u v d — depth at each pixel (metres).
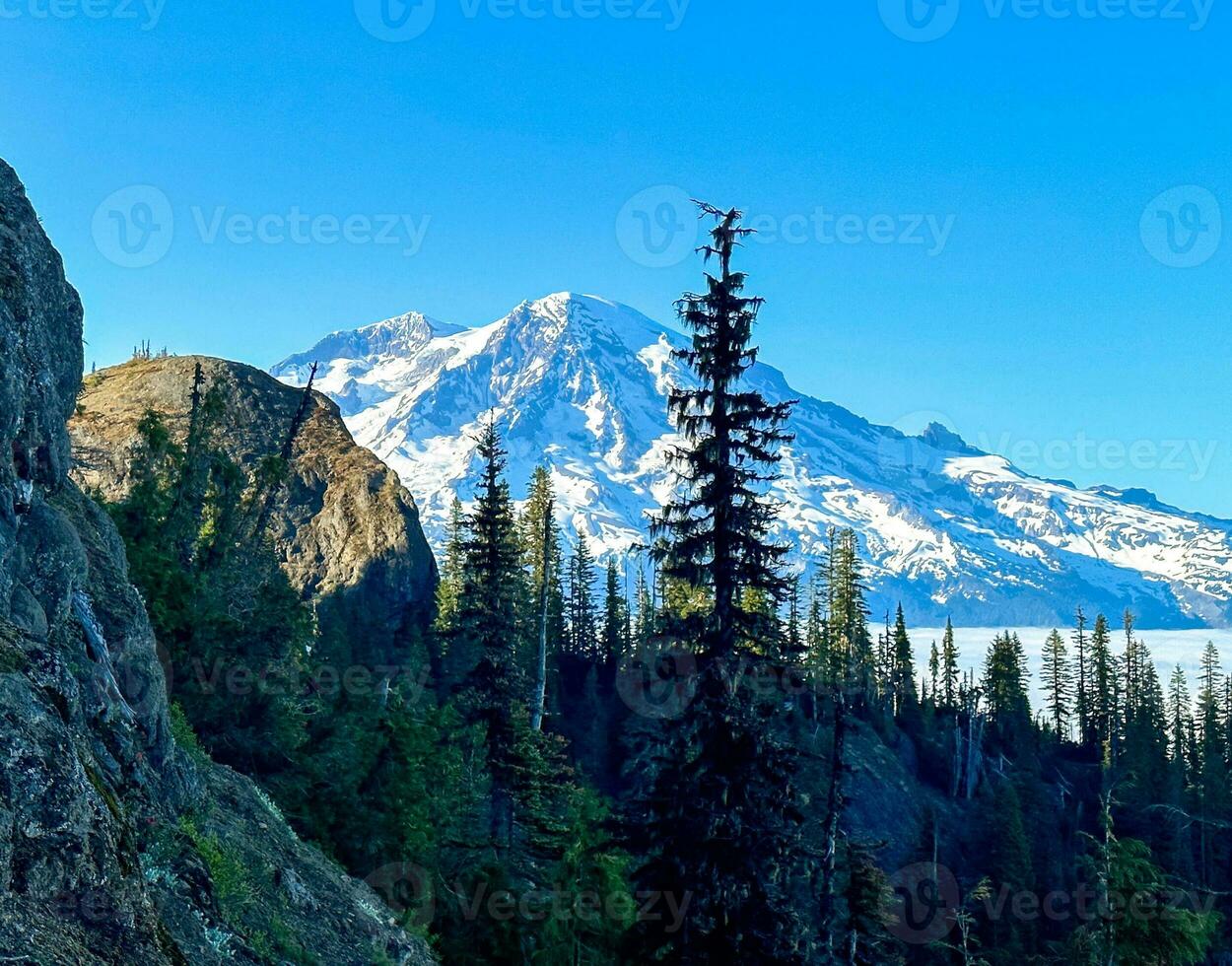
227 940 11.12
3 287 13.20
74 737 7.90
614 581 98.75
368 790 28.23
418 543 75.38
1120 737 114.94
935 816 80.62
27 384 13.16
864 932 34.25
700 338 21.25
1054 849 83.94
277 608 30.36
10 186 14.90
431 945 23.14
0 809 6.39
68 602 12.36
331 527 73.75
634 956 21.75
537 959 25.91
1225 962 48.88
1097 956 25.11
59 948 6.29
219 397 34.75
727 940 20.69
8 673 7.43
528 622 75.44
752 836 21.00
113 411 71.81
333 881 17.19
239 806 17.03
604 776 71.12
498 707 38.97
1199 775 101.31
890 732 101.56
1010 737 114.56
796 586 21.72
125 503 30.30
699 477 21.56
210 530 34.16
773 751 21.34
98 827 7.25
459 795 35.06
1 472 11.39
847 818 82.12
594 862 27.06
